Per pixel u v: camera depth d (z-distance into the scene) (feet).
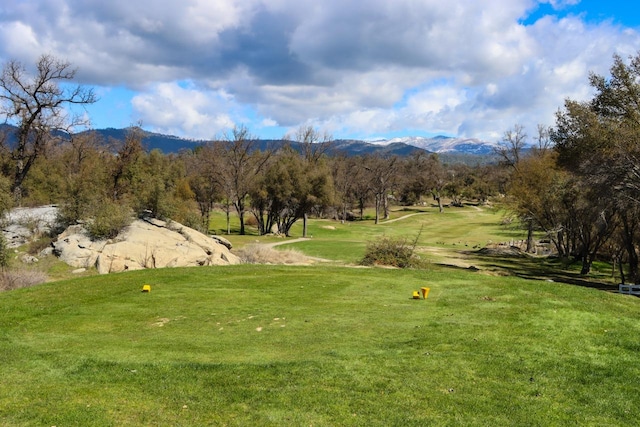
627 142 93.40
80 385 28.76
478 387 27.94
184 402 26.32
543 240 213.66
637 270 114.11
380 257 100.17
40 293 56.75
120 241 93.40
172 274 67.26
